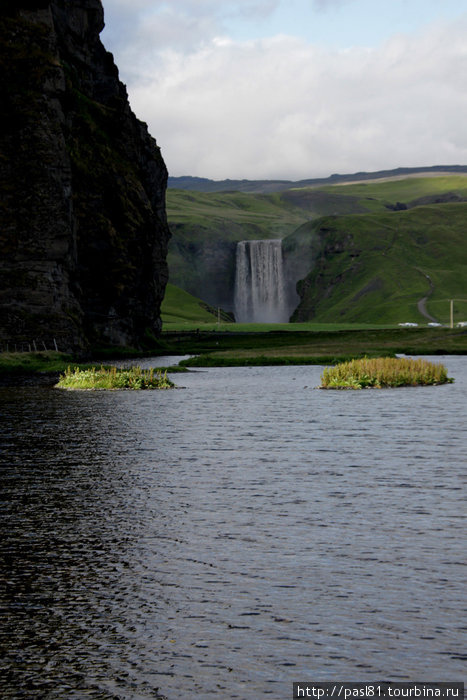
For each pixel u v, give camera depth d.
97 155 152.50
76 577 16.14
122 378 70.69
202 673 11.95
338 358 123.94
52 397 60.69
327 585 15.56
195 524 20.22
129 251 156.62
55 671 12.04
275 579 15.93
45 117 127.38
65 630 13.50
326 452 31.94
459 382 76.94
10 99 126.25
